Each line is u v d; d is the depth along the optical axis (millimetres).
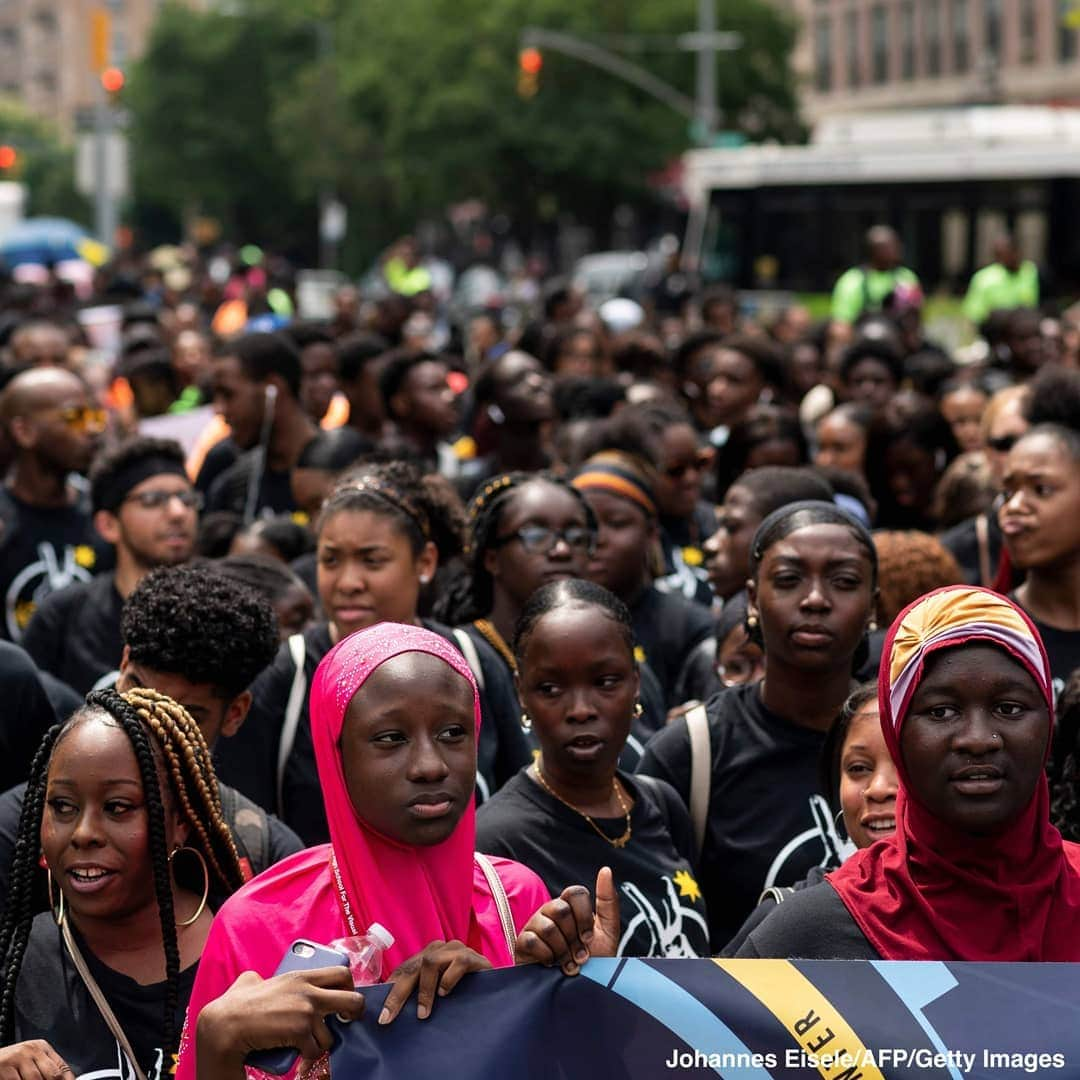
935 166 30141
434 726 4129
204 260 48938
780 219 32094
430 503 7168
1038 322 15156
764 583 5980
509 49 61781
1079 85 58219
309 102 81188
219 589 5551
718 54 60406
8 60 192000
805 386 15859
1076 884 4199
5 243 43688
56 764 4508
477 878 4434
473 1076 3855
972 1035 3891
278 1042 3758
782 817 5910
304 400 11961
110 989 4551
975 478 9852
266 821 5184
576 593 5664
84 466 9328
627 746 6762
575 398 12125
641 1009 3934
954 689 4031
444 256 77688
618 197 62500
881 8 69500
